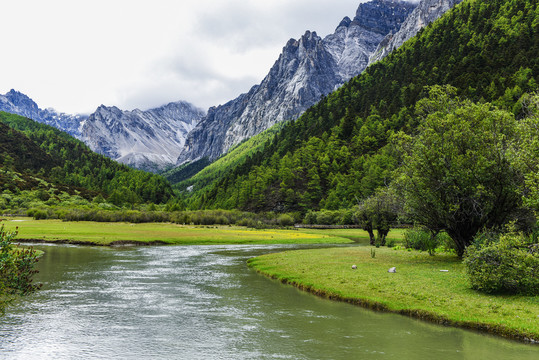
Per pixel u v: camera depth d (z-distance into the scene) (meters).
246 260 49.62
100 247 63.97
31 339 17.44
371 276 30.52
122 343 16.97
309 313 22.39
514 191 31.55
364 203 69.88
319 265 38.25
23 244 65.25
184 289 29.98
